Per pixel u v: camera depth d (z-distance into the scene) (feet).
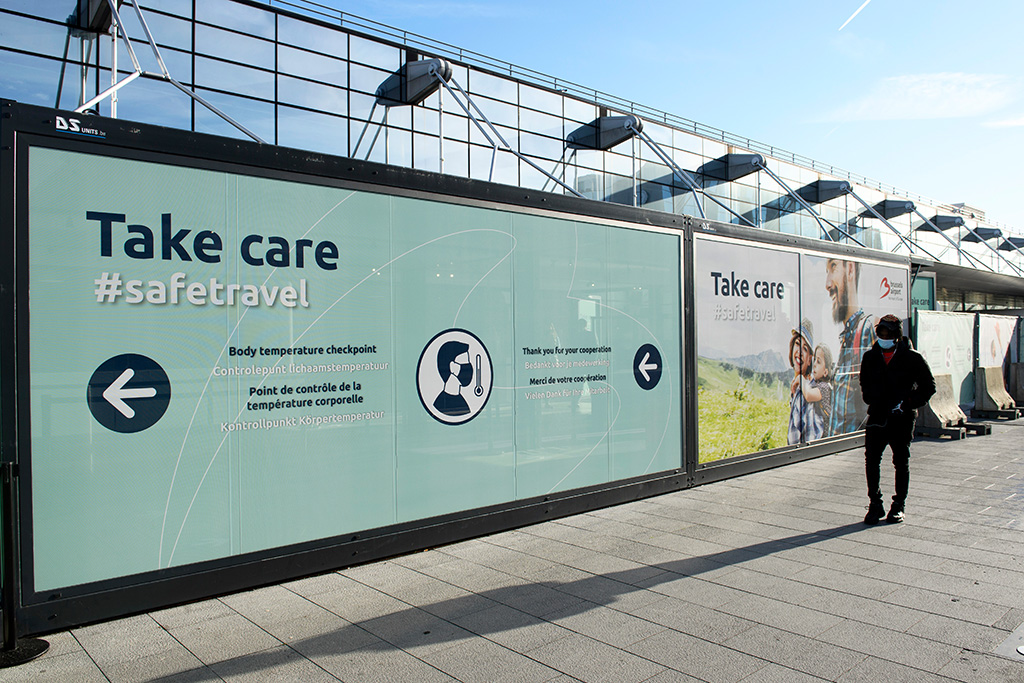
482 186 19.74
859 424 35.53
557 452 21.58
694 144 102.12
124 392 13.56
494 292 19.98
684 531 19.95
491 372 19.86
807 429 31.99
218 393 14.76
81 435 13.05
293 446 15.85
